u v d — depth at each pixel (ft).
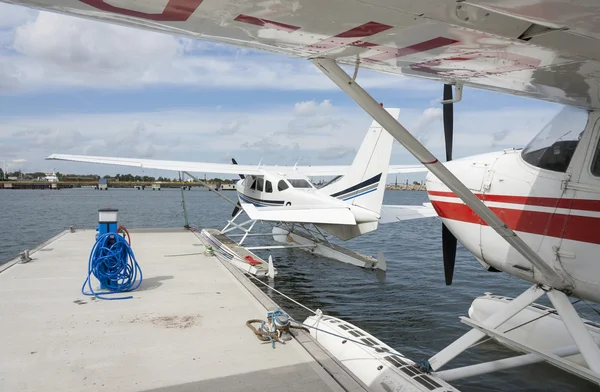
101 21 6.43
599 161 10.40
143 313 16.21
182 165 41.86
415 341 19.88
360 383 10.77
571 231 10.72
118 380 10.73
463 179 13.58
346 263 38.32
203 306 17.22
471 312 19.60
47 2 5.56
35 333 13.91
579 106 10.93
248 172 40.47
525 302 12.19
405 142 9.36
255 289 19.65
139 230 43.06
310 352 12.71
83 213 107.96
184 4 5.63
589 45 6.75
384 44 7.18
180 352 12.60
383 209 36.37
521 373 16.75
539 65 8.13
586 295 10.98
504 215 12.27
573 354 13.92
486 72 9.04
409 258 44.39
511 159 12.60
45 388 10.22
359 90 8.61
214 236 39.81
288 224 43.11
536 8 5.18
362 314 23.89
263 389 10.39
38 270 23.09
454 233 14.32
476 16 5.88
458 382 16.11
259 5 5.64
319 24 6.29
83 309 16.55
